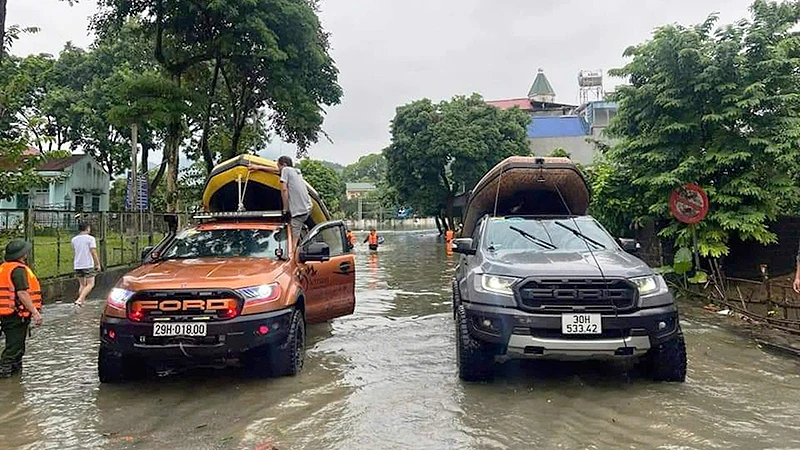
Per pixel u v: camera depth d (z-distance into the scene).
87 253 10.77
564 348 4.77
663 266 11.27
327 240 7.55
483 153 37.56
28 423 4.43
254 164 7.57
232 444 3.97
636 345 4.81
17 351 5.86
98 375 5.52
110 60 33.84
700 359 6.19
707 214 10.20
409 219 86.25
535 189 7.94
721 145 10.19
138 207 26.36
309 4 22.55
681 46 10.38
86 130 34.31
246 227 6.77
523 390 5.15
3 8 10.10
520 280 4.96
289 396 5.02
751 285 10.26
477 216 9.24
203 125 23.02
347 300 7.77
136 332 4.93
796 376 5.52
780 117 10.06
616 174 12.16
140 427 4.32
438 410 4.62
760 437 3.97
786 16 10.38
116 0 19.81
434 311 9.77
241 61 21.28
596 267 5.07
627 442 3.92
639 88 11.13
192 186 30.62
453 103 39.56
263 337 5.09
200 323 4.91
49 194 31.55
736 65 10.20
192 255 6.34
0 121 11.31
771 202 10.06
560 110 58.56
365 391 5.16
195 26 20.70
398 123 39.72
